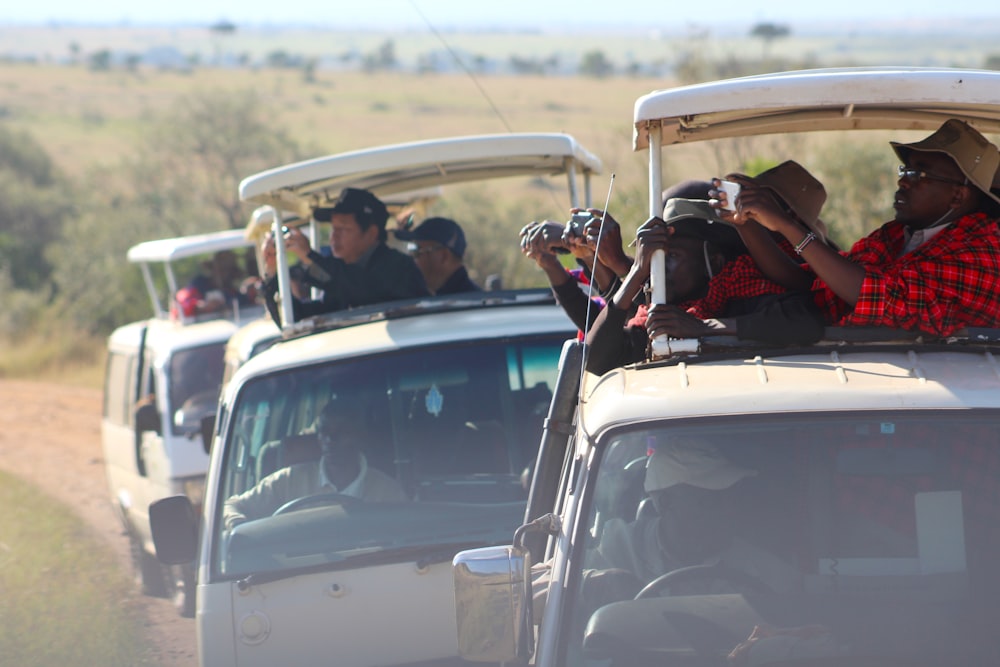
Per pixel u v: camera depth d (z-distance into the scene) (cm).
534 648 673
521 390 1161
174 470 2023
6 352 6781
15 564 2377
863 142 4422
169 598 2066
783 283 852
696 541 664
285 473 1121
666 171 4791
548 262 1034
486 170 1577
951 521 654
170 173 8675
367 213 1462
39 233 10650
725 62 6719
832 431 663
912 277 734
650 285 835
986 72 724
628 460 673
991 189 847
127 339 2658
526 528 686
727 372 709
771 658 643
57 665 1714
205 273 2684
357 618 1025
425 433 1142
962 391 662
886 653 639
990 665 631
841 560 657
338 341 1219
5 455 3856
